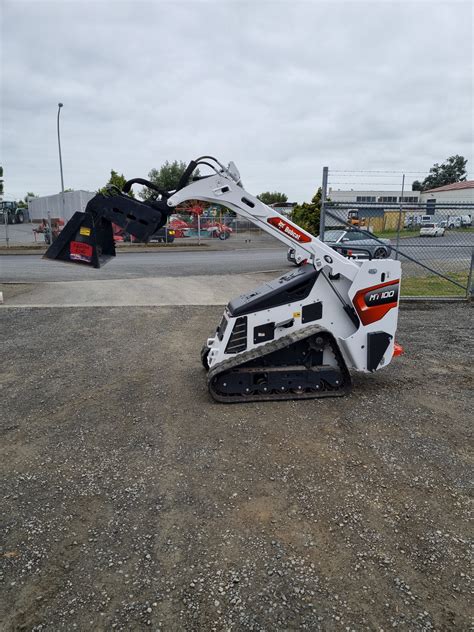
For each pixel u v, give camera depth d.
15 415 4.32
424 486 3.12
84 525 2.77
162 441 3.78
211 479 3.23
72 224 4.45
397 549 2.54
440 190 46.88
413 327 7.58
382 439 3.77
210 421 4.13
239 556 2.50
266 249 23.73
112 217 4.44
